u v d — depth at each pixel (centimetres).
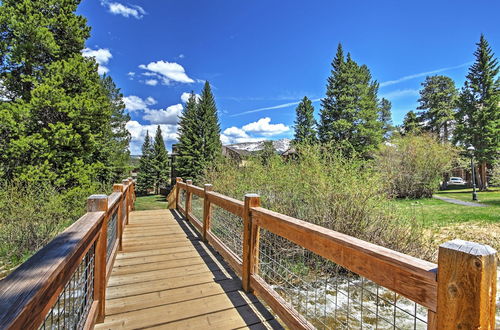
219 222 374
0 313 62
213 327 193
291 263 319
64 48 1023
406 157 1550
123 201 429
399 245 405
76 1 1051
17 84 954
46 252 105
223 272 294
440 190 2289
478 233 631
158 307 219
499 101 2175
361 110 2120
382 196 429
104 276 201
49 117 930
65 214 770
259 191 582
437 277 86
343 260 136
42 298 82
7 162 868
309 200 460
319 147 532
